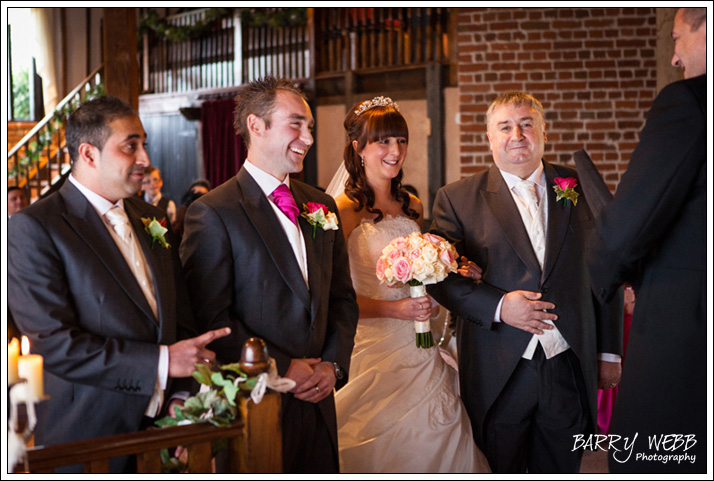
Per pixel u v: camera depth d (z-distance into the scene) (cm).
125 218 186
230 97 932
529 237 243
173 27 966
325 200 229
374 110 260
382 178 263
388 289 257
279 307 202
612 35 617
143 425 183
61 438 177
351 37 812
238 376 179
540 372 237
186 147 991
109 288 176
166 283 187
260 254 201
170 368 172
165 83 1020
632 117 616
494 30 636
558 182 246
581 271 240
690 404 174
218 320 197
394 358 252
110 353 170
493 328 241
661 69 595
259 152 210
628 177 177
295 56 872
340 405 249
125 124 179
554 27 626
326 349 213
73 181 183
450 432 243
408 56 770
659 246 184
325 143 836
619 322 250
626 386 188
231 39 937
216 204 203
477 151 643
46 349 167
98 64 1069
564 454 240
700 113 166
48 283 169
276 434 168
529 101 247
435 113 738
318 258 212
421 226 280
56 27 1068
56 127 817
